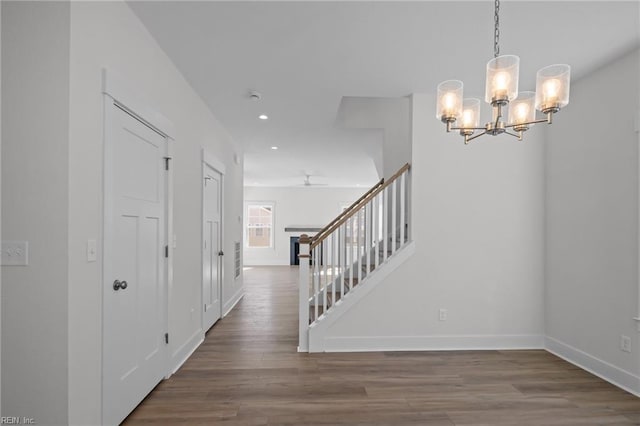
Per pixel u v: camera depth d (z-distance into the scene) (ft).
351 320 11.02
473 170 11.26
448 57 8.79
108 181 6.08
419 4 6.67
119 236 6.57
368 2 6.61
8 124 5.15
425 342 11.08
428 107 11.19
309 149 19.10
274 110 12.64
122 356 6.72
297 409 7.46
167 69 8.79
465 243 11.19
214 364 9.89
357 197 37.04
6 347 5.16
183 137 9.98
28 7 5.20
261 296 19.99
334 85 10.46
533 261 11.27
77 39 5.37
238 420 7.02
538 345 11.21
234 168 17.66
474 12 6.93
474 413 7.34
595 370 9.23
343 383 8.70
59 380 5.17
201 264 11.84
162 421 6.94
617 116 8.63
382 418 7.13
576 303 9.91
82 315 5.52
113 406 6.35
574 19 7.13
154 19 7.17
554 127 10.87
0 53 5.15
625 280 8.41
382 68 9.39
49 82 5.16
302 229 36.01
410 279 11.09
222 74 9.71
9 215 5.15
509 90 5.23
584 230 9.63
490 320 11.18
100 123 5.96
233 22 7.26
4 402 5.16
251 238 36.65
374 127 15.06
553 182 10.89
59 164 5.16
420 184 11.16
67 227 5.17
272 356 10.54
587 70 9.30
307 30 7.57
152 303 8.04
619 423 7.00
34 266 5.14
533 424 6.96
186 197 10.28
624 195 8.43
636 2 6.55
